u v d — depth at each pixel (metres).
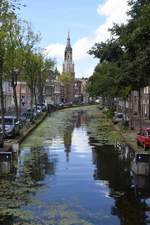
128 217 16.42
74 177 23.78
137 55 25.55
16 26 42.94
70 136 47.06
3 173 24.83
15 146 32.94
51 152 33.75
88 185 21.81
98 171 25.56
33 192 20.17
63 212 16.97
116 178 23.58
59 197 19.33
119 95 57.19
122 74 34.78
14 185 21.61
